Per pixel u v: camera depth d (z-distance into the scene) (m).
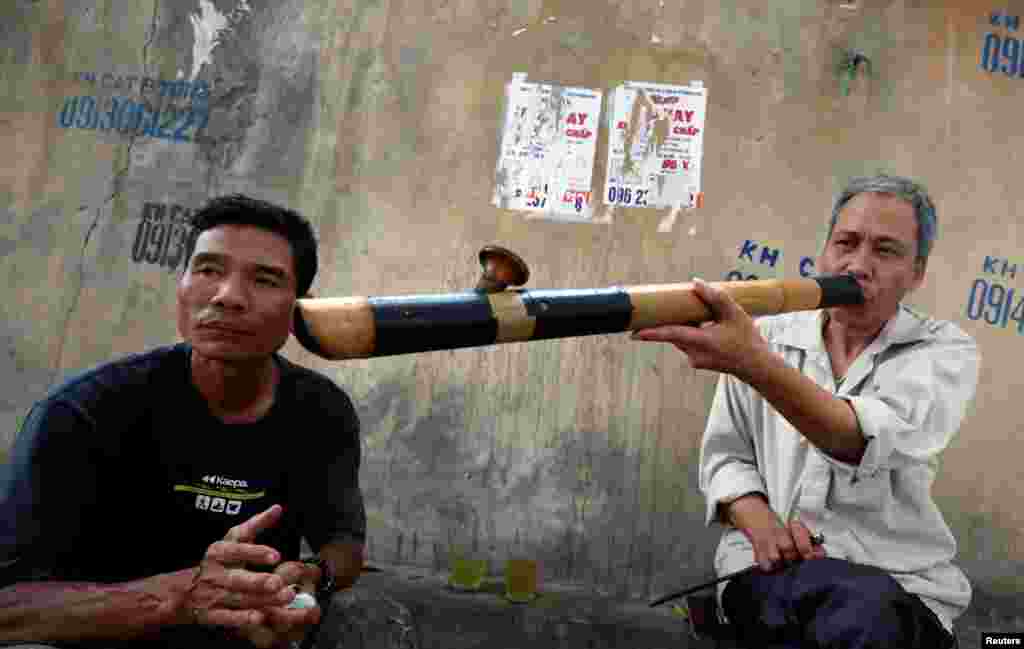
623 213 3.21
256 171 3.34
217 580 1.06
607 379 3.16
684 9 3.25
